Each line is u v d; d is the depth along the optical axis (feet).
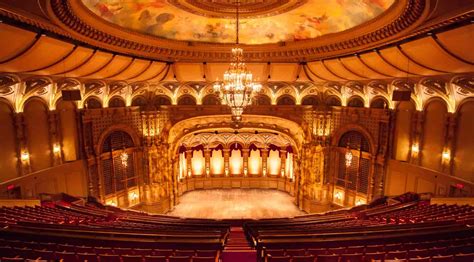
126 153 60.64
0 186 41.39
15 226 25.53
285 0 32.27
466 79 40.27
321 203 63.67
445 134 45.68
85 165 54.39
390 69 41.65
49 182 48.62
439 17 25.04
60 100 49.90
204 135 74.74
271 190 76.02
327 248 20.66
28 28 27.58
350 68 45.62
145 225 33.12
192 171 75.87
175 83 61.98
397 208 42.45
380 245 20.66
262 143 75.15
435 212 35.55
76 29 29.78
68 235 22.54
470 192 41.96
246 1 32.86
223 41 43.80
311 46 41.39
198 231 27.71
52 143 49.16
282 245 22.16
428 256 18.52
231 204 68.74
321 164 63.21
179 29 40.32
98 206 50.78
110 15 32.45
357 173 60.03
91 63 39.93
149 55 42.27
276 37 42.63
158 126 63.05
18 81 41.50
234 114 31.58
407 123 51.65
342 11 33.71
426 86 46.37
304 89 62.54
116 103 58.65
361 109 57.62
